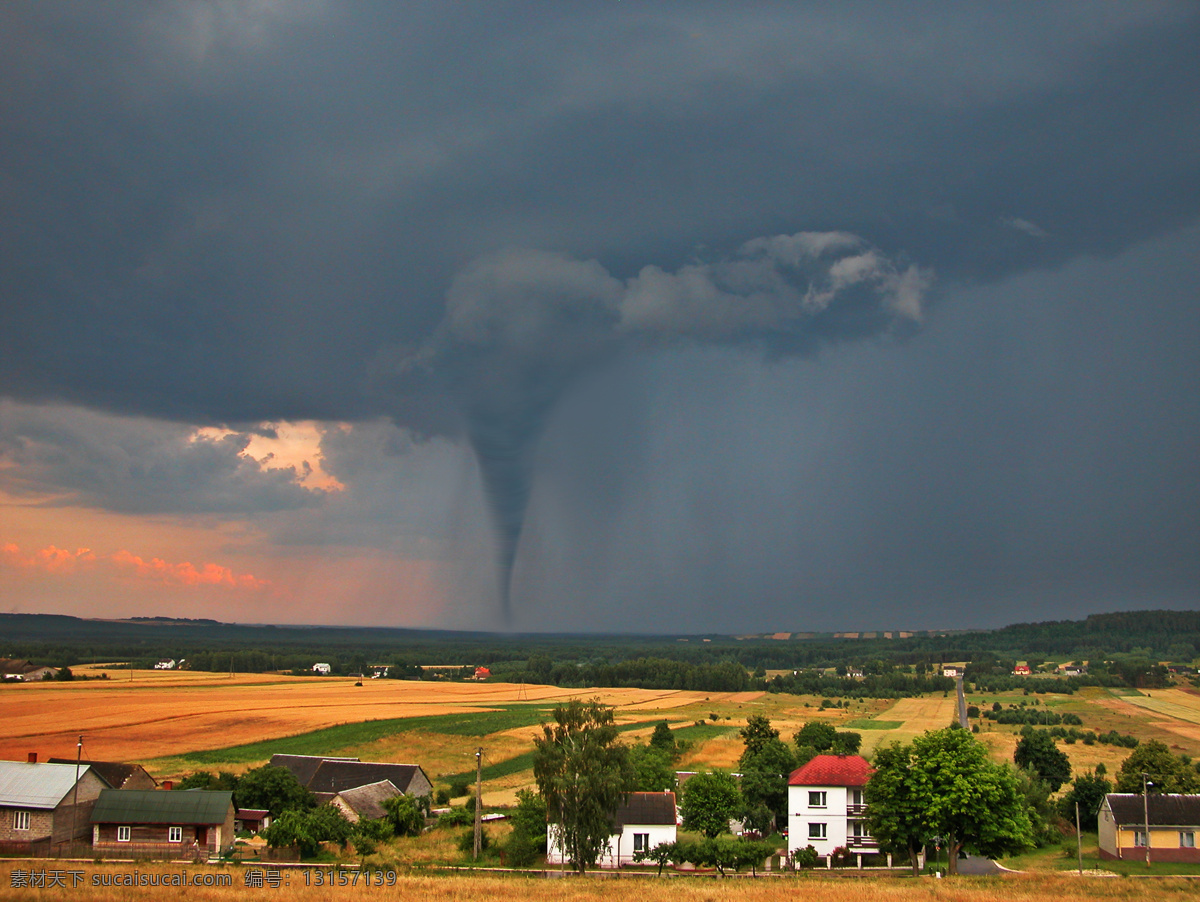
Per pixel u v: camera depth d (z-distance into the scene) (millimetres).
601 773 68312
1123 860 78500
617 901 50812
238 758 127812
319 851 74188
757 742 133000
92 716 167875
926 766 68438
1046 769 117062
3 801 70312
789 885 58125
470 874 65188
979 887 57812
